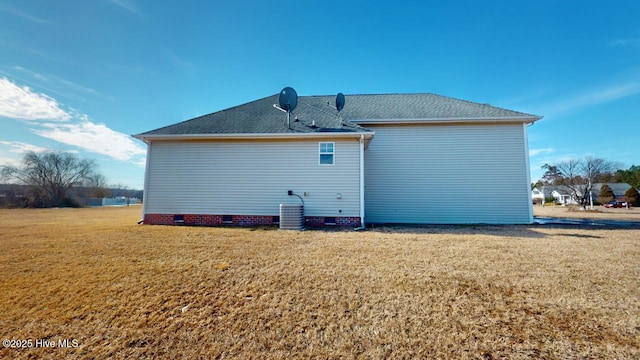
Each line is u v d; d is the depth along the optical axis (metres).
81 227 9.30
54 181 36.69
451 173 11.03
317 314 2.86
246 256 5.04
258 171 9.91
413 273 4.05
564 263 4.55
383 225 10.06
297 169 9.77
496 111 11.13
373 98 13.91
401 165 11.30
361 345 2.34
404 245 6.01
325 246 5.91
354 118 11.48
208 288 3.52
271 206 9.77
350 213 9.45
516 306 2.99
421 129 11.28
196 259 4.84
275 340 2.43
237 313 2.90
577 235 7.46
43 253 5.30
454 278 3.83
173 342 2.41
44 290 3.48
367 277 3.89
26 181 35.00
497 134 10.86
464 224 10.38
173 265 4.47
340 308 2.98
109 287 3.56
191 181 10.09
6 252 5.39
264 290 3.46
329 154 9.71
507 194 10.69
